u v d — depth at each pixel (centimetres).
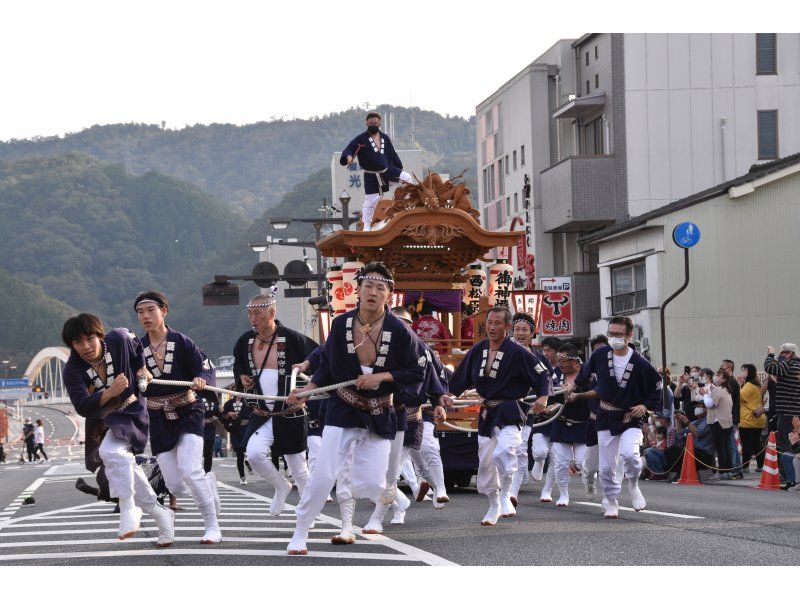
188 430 870
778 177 3334
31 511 1415
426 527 994
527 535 902
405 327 815
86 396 787
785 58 4066
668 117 4075
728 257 3366
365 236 1591
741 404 1856
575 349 1310
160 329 867
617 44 4091
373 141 1747
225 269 15150
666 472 1839
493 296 1691
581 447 1315
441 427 1489
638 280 3550
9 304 18188
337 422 807
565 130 4594
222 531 984
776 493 1476
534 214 4641
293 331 1016
